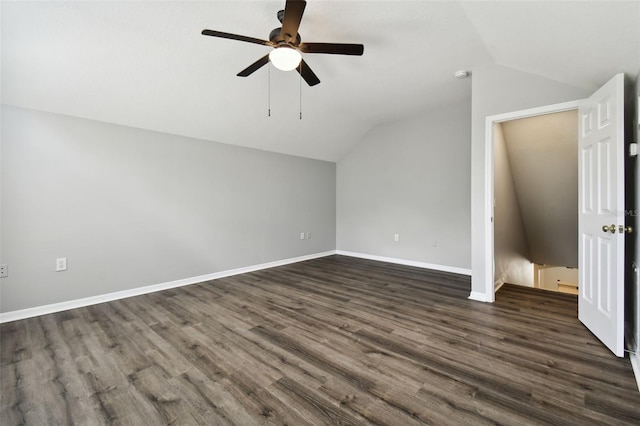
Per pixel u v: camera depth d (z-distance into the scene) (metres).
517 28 2.17
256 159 4.75
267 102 3.77
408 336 2.36
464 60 2.97
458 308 2.96
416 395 1.64
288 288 3.73
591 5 1.62
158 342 2.30
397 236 5.13
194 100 3.36
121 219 3.40
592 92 2.51
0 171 2.68
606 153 2.11
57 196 2.98
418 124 4.75
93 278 3.21
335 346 2.21
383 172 5.27
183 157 3.91
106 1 2.06
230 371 1.90
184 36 2.47
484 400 1.59
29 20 2.11
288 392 1.68
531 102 2.80
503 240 3.79
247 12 2.24
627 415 1.46
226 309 3.01
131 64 2.69
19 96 2.67
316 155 5.56
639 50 1.81
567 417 1.46
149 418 1.50
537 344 2.19
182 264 3.91
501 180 3.65
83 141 3.13
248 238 4.66
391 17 2.32
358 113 4.58
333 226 6.09
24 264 2.81
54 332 2.49
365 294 3.46
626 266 2.31
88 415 1.52
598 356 2.01
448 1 2.13
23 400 1.64
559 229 4.55
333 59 3.00
